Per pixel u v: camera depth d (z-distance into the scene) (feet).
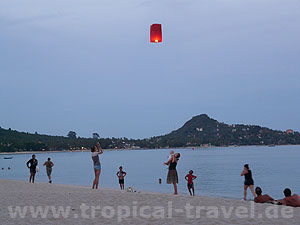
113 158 486.79
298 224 22.97
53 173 188.14
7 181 63.77
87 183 127.85
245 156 419.95
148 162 346.33
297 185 119.96
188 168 219.20
